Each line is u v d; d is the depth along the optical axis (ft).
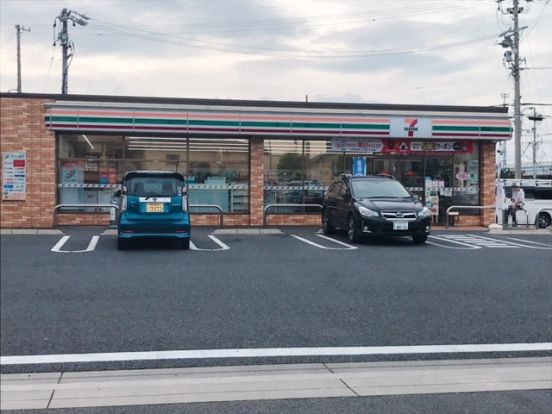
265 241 49.98
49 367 19.17
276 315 25.29
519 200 74.43
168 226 42.93
